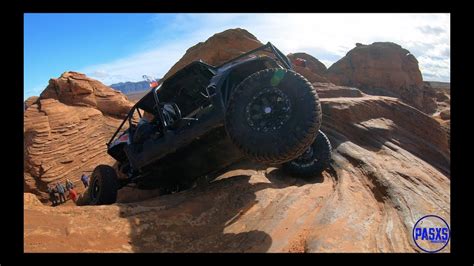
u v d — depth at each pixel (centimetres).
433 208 511
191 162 633
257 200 563
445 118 3275
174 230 486
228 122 488
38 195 1653
